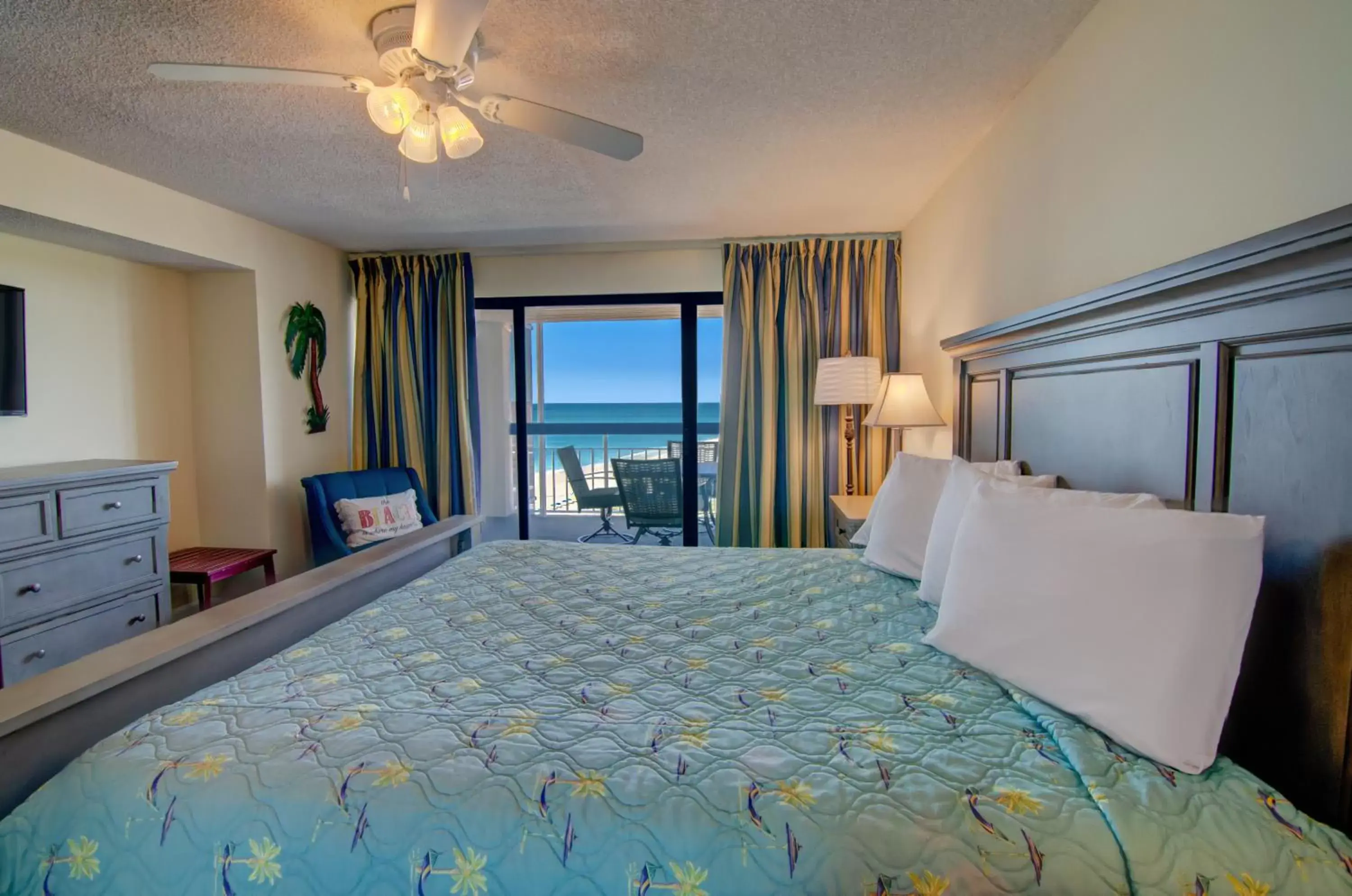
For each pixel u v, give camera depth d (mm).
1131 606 979
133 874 864
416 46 1418
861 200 3057
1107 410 1422
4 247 2602
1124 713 924
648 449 4723
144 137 2246
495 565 2102
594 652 1374
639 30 1664
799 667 1277
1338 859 742
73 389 2869
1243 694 999
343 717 1063
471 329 3961
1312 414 891
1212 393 1087
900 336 3652
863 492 3727
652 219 3352
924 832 792
